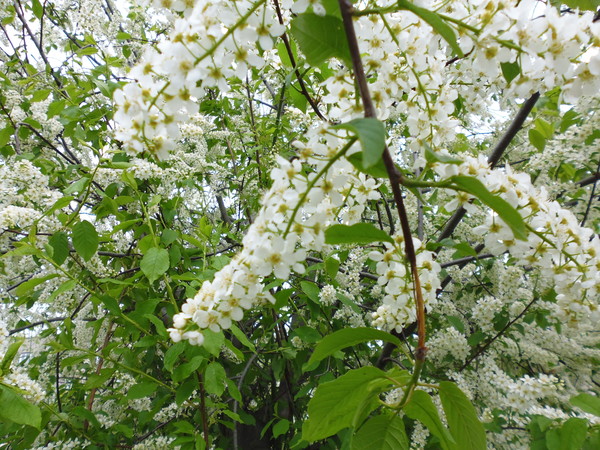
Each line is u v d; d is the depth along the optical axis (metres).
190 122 3.49
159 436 2.89
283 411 3.48
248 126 4.16
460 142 2.37
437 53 1.28
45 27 4.84
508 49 1.06
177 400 2.13
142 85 1.05
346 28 0.89
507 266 3.32
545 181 3.48
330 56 1.01
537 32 1.03
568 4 1.48
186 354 2.15
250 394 3.36
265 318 3.47
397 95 1.28
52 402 3.40
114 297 2.31
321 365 3.01
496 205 0.81
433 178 3.04
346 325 3.25
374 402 0.97
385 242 1.14
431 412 0.94
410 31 1.20
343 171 1.26
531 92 1.30
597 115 2.75
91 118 3.21
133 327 2.29
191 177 3.40
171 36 1.02
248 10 1.02
